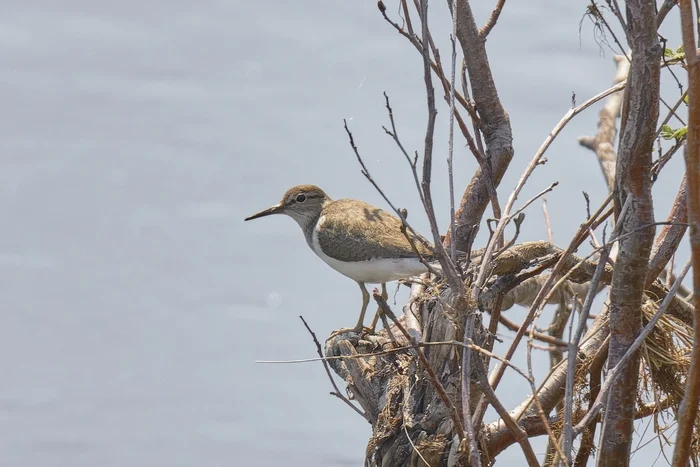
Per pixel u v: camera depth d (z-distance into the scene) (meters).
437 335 10.04
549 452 10.38
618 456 8.70
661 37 7.95
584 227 8.61
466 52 11.92
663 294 10.38
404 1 9.77
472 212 12.36
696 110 6.99
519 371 7.64
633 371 8.48
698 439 9.77
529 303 13.86
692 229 7.14
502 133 12.27
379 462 10.64
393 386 10.95
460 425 8.38
